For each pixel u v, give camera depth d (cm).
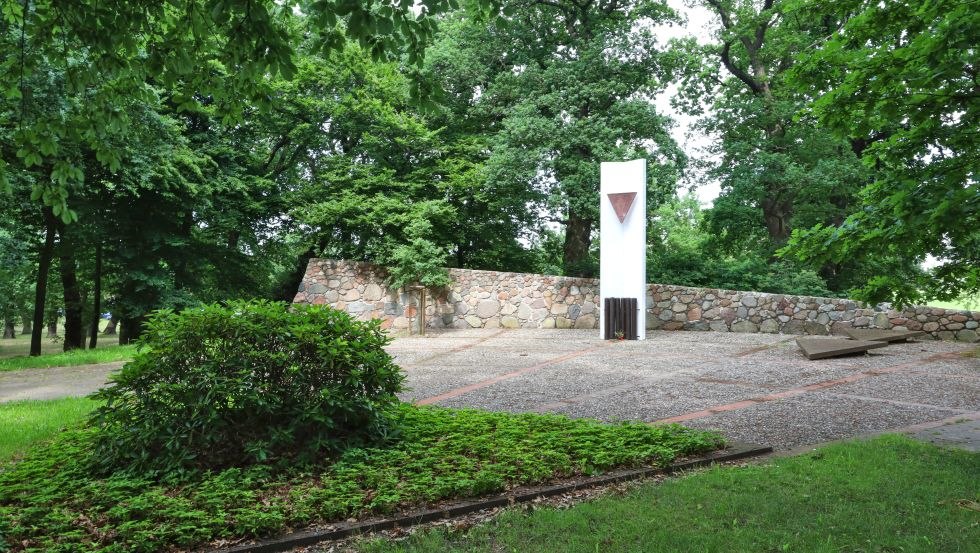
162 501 411
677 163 2102
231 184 2138
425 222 1903
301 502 408
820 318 1502
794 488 438
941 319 1339
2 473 512
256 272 2592
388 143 2297
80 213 1834
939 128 464
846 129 500
